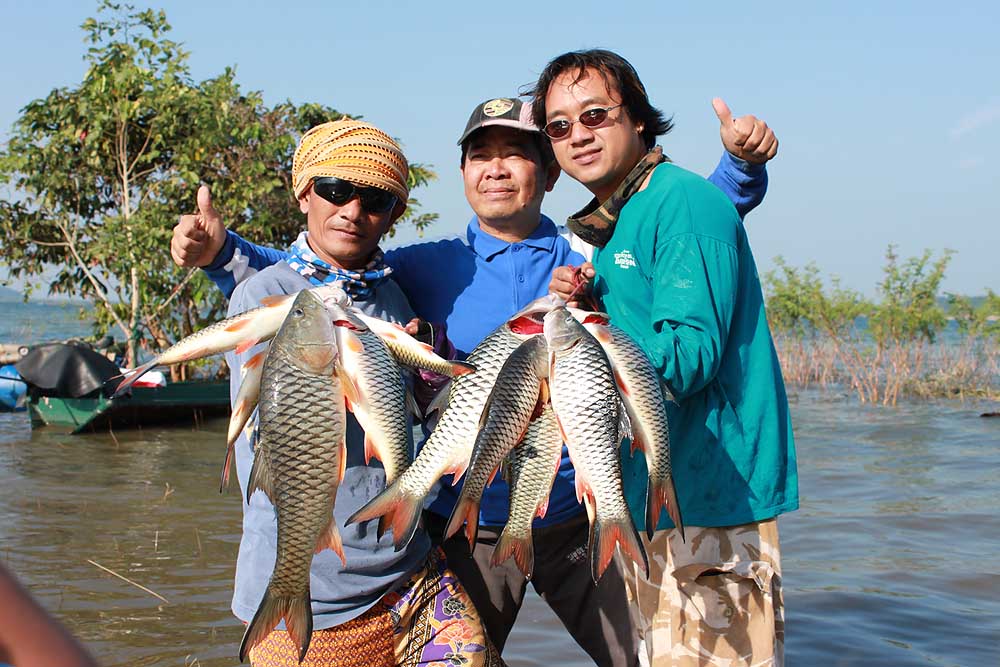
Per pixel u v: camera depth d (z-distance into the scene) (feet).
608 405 9.45
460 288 13.80
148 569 24.21
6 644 4.05
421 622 11.66
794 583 24.18
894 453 44.42
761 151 12.78
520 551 10.14
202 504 32.12
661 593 12.23
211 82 56.49
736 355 11.87
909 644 20.11
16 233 56.59
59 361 48.06
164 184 55.98
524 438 10.02
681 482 11.85
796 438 49.39
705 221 11.18
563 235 14.39
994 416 58.23
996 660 19.21
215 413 54.29
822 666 18.93
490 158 13.67
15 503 31.73
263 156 57.62
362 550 11.03
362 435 11.05
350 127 11.83
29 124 55.93
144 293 53.83
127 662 17.98
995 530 29.37
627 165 12.30
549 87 12.39
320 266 11.78
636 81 12.23
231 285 13.04
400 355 10.11
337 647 11.07
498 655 12.19
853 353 79.71
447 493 13.23
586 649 14.07
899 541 28.09
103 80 53.83
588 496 9.59
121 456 41.73
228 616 20.67
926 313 72.84
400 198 12.05
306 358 9.37
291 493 9.41
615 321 12.12
